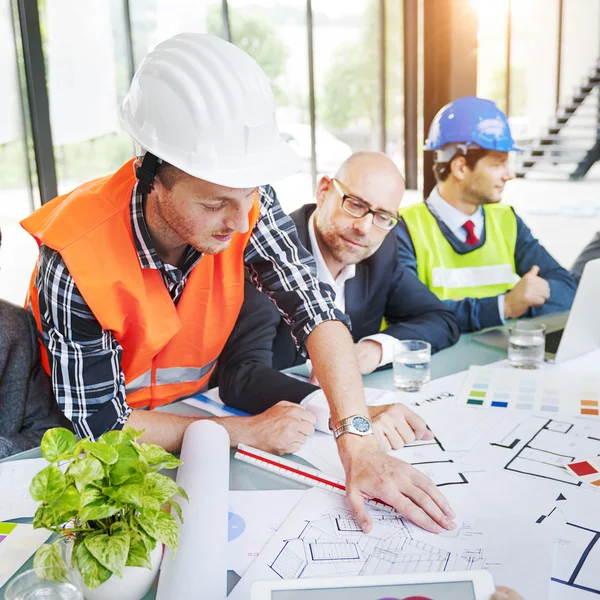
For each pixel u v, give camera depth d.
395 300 1.96
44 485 0.71
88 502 0.68
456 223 2.20
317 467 1.10
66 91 6.41
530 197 9.67
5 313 1.37
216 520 0.88
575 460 1.10
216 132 0.97
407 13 9.14
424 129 3.88
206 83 0.97
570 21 12.16
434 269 2.21
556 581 0.81
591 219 7.95
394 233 1.99
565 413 1.28
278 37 8.78
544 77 12.59
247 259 1.36
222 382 1.41
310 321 1.26
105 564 0.68
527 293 1.93
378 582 0.68
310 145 8.73
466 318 1.97
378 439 1.14
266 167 1.01
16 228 6.53
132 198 1.13
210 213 1.01
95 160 7.48
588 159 10.99
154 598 0.79
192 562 0.80
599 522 0.93
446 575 0.68
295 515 0.96
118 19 6.56
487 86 12.22
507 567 0.83
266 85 1.04
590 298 1.50
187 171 0.96
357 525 0.93
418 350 1.43
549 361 1.56
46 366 1.40
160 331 1.25
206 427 1.11
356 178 1.77
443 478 1.05
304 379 1.49
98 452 0.70
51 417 1.41
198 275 1.31
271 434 1.17
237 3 8.52
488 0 11.76
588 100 12.14
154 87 0.99
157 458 0.79
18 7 4.74
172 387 1.44
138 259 1.16
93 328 1.13
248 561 0.86
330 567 0.84
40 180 5.03
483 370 1.51
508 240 2.28
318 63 9.43
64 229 1.11
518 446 1.16
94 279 1.11
